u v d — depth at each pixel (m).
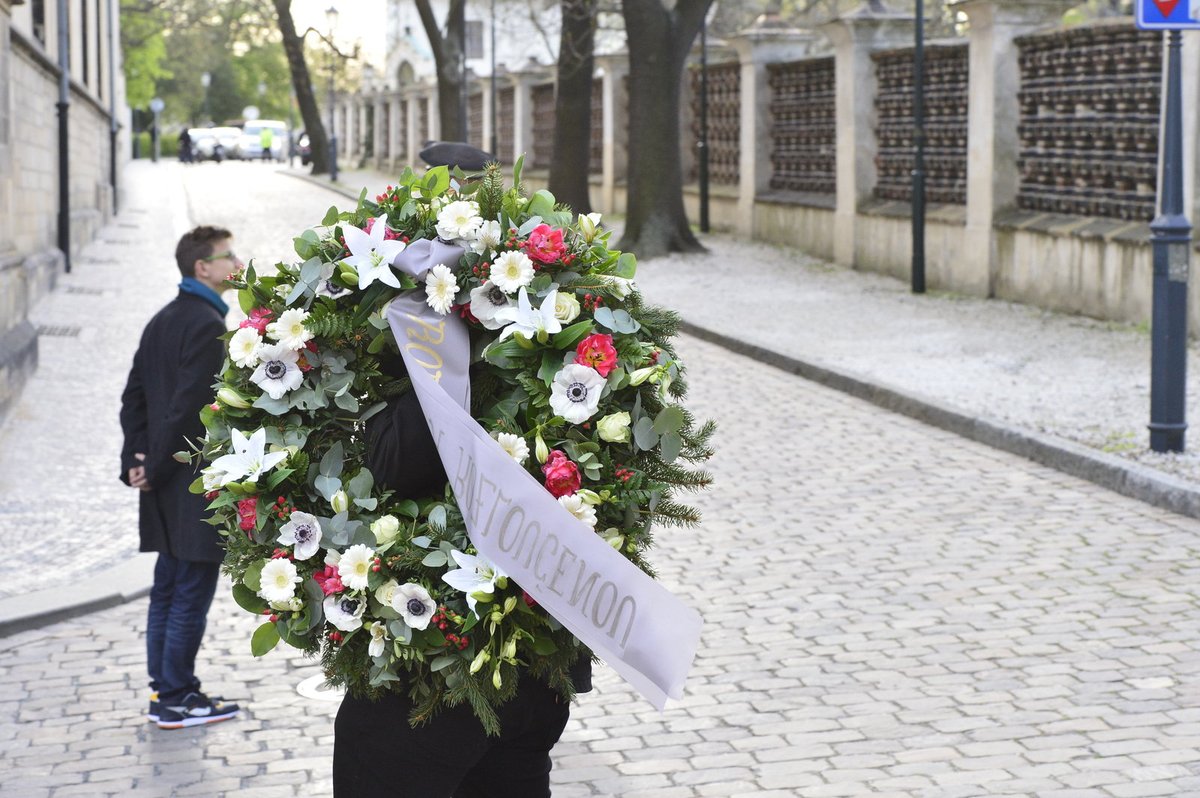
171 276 18.83
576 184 24.12
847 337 13.55
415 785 2.86
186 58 86.06
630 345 2.82
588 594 2.64
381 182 42.44
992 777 4.49
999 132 15.34
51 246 17.91
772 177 22.19
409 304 2.79
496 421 2.76
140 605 6.48
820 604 6.31
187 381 4.79
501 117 37.78
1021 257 15.09
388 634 2.71
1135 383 10.81
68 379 11.92
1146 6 8.25
